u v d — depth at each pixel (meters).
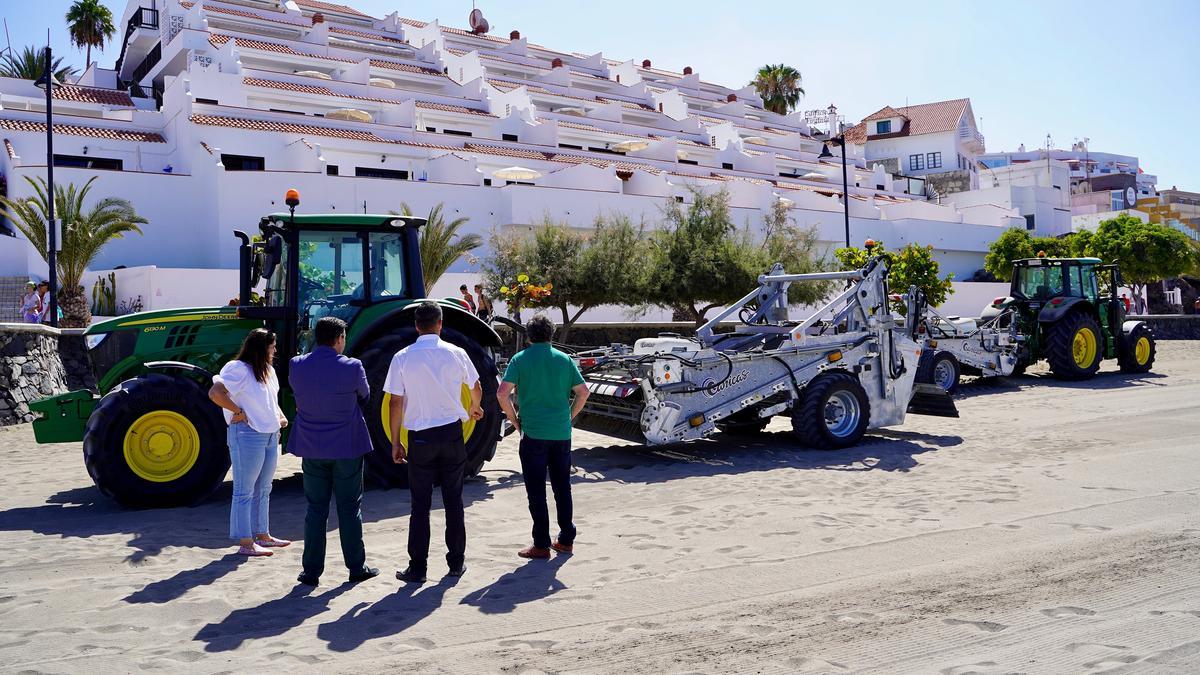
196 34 39.34
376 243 8.48
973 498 7.30
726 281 23.53
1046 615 4.46
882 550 5.80
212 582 5.35
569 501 5.94
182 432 7.51
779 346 10.12
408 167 34.06
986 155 104.25
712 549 5.94
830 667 3.87
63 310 20.47
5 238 24.17
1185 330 31.28
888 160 65.31
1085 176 89.00
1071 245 41.16
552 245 22.88
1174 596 4.70
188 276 21.78
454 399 5.45
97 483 7.30
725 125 53.62
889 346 10.66
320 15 46.12
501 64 53.03
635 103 56.12
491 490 8.12
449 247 24.59
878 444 10.29
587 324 23.41
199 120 30.22
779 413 10.25
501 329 18.41
